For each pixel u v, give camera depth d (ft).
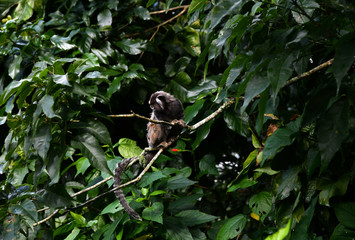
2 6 14.96
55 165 8.57
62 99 9.12
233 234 9.98
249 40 11.06
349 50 5.57
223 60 14.88
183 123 11.12
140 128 14.38
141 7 14.94
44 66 12.05
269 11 8.66
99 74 9.95
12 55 13.47
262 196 10.47
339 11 7.41
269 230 10.01
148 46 14.62
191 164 14.84
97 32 14.29
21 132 9.36
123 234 10.47
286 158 8.82
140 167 13.17
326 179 8.49
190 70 15.05
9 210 9.20
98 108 14.20
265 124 11.00
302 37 6.63
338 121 6.10
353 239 7.89
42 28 13.05
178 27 14.74
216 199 14.93
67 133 8.98
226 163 16.06
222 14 7.98
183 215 10.84
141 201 10.91
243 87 7.04
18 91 8.96
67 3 15.70
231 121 11.09
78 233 10.51
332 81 6.58
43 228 11.14
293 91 11.94
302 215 8.67
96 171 12.16
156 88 14.46
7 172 11.66
